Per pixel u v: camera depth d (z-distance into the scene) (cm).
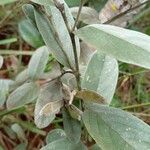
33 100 32
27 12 23
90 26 20
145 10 43
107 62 24
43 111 21
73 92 21
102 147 20
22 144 35
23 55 46
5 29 46
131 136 21
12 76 44
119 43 18
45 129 40
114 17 27
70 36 21
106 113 22
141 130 21
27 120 41
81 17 26
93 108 22
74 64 23
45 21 23
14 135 38
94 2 35
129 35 19
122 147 20
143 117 41
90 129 21
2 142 40
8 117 38
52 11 23
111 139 21
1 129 40
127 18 31
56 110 21
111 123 21
